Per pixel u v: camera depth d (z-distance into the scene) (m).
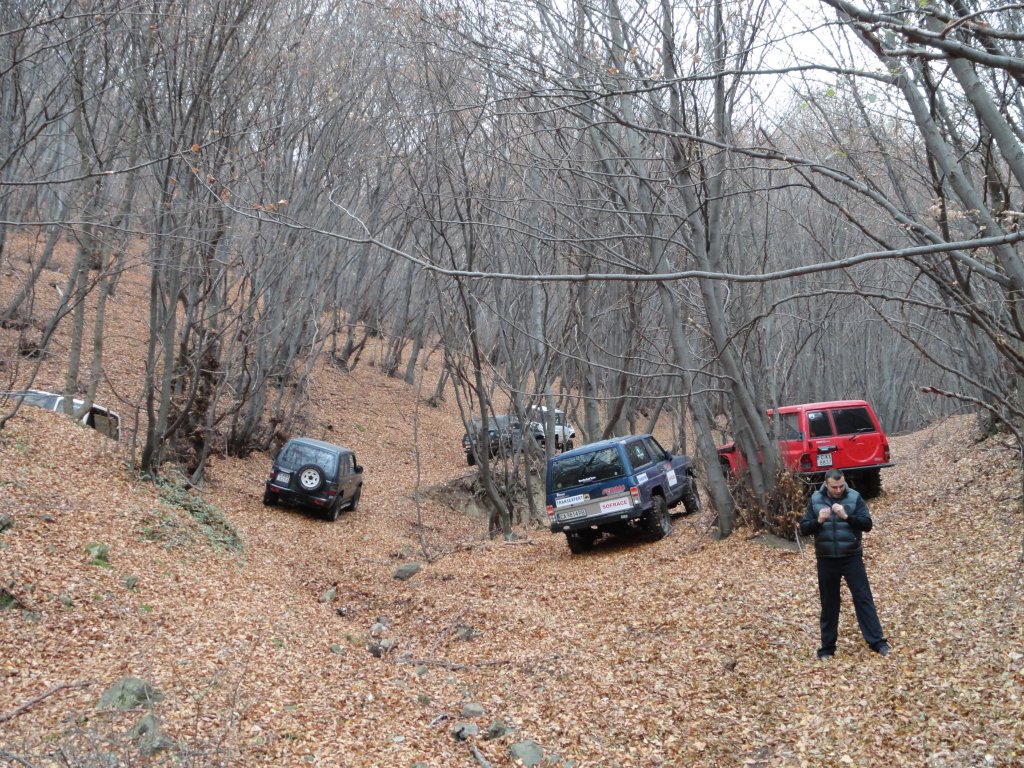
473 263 15.38
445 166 14.51
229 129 13.60
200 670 6.86
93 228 14.08
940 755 5.22
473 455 23.17
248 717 6.07
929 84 3.83
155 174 11.88
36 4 10.03
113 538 10.28
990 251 3.98
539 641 9.02
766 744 5.94
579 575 12.11
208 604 9.07
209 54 12.04
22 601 7.39
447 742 6.23
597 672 7.77
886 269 10.09
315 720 6.25
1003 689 5.87
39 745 5.09
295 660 7.77
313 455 17.89
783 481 11.82
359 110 19.28
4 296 23.20
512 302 18.17
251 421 21.25
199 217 13.34
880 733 5.71
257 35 13.47
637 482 13.38
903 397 34.91
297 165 18.88
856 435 14.24
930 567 9.44
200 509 13.16
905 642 7.26
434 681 7.82
